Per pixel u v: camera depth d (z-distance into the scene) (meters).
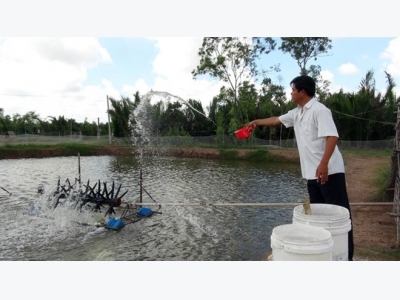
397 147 6.45
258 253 6.69
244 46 27.94
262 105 29.80
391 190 7.95
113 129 33.50
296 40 27.62
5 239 7.54
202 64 28.41
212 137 28.47
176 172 17.89
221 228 8.28
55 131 40.84
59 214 9.23
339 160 3.38
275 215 9.37
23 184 14.22
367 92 24.72
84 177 16.05
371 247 5.43
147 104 15.55
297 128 3.56
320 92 28.14
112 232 7.97
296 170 18.78
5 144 27.48
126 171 18.16
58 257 6.55
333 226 2.46
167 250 6.89
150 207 10.09
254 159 23.67
